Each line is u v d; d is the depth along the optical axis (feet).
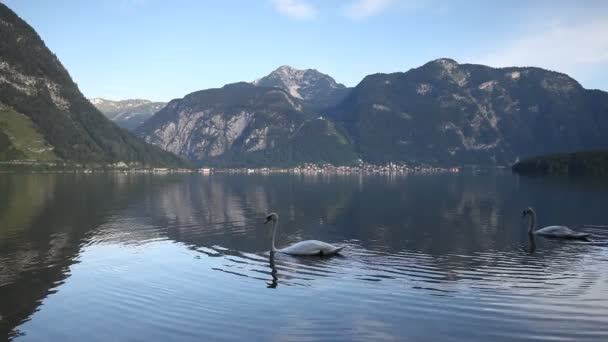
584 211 176.55
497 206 201.77
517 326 59.11
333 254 101.91
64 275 84.17
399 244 113.50
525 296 70.74
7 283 79.20
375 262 94.68
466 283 78.28
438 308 65.77
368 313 64.18
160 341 55.83
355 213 178.40
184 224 146.41
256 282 79.41
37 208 190.90
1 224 145.38
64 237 122.01
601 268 88.33
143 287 76.74
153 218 160.15
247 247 110.52
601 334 56.44
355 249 107.96
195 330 58.95
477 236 124.67
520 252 103.40
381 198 251.19
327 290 74.59
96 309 66.64
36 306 68.08
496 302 68.13
